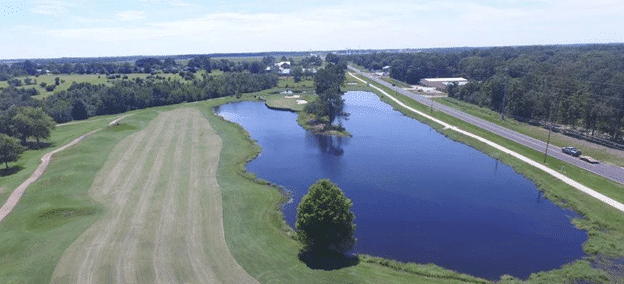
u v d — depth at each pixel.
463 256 52.03
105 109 163.38
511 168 88.50
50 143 108.12
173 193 69.81
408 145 109.88
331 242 48.50
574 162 85.88
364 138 118.06
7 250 49.31
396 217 64.50
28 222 57.22
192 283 42.44
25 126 100.44
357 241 56.06
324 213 46.78
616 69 161.12
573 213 64.88
